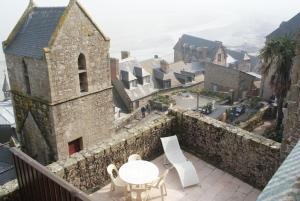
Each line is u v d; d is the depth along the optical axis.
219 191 8.32
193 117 9.78
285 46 22.66
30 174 5.62
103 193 8.12
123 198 7.90
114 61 42.19
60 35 15.81
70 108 17.33
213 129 9.24
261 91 33.78
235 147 8.73
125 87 42.88
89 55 17.52
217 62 64.88
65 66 16.41
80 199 4.45
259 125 23.98
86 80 17.83
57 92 16.41
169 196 8.09
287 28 35.53
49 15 17.52
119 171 7.78
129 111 42.22
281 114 22.69
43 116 17.30
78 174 7.70
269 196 3.58
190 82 51.97
